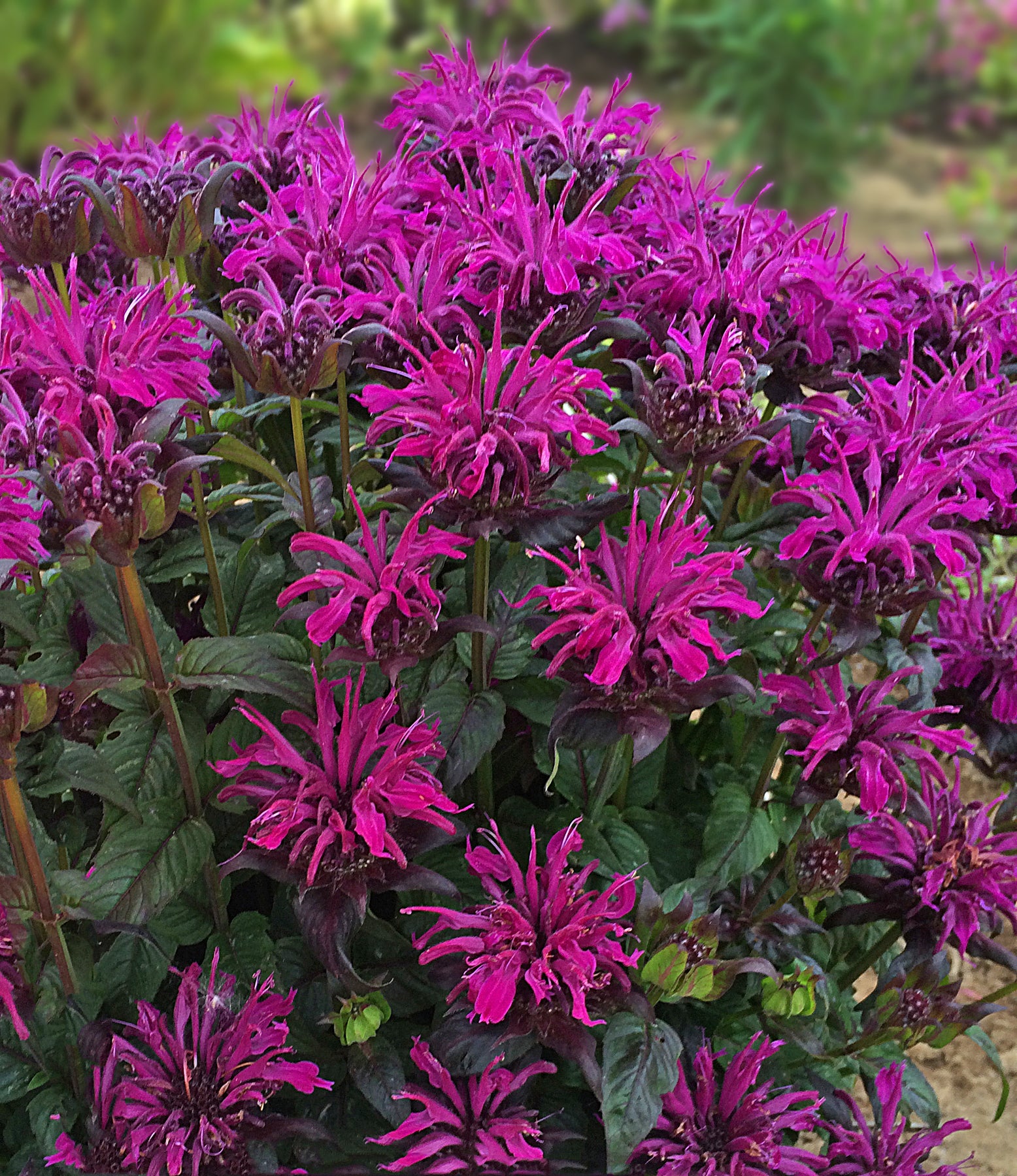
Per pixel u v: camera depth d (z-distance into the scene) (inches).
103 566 21.1
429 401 19.4
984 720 23.8
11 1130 21.9
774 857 23.6
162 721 21.0
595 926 19.7
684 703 19.8
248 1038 19.7
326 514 21.3
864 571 20.3
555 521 19.6
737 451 20.9
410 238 22.1
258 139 24.4
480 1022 20.1
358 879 19.6
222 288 23.2
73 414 18.6
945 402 21.2
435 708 21.1
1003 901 21.6
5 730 18.5
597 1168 21.7
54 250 21.5
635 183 23.9
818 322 22.0
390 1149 21.3
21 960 19.9
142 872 20.4
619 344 22.2
